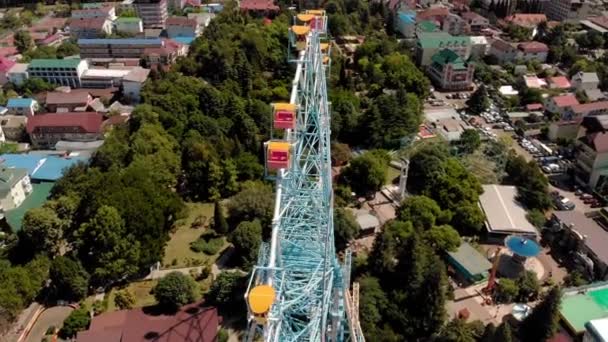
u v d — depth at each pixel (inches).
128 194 3882.9
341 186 4827.8
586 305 3400.6
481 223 4224.9
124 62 7726.4
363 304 3245.6
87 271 3678.6
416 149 5167.3
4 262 3636.8
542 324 3107.8
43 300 3654.0
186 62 6958.7
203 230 4419.3
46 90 7022.6
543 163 5310.0
